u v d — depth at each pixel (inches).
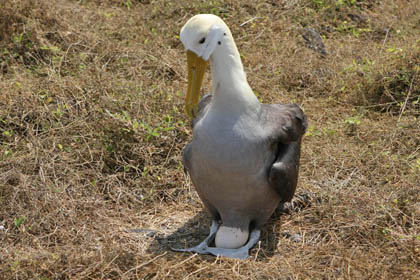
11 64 319.9
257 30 385.1
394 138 273.9
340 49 369.1
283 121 198.7
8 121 266.7
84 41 342.0
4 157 245.6
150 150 256.7
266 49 369.1
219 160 186.2
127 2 408.5
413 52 323.6
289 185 194.4
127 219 225.6
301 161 260.1
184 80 325.4
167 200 239.1
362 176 248.1
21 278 183.2
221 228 203.3
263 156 189.6
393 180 246.4
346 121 287.9
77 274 185.9
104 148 255.9
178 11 393.7
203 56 185.9
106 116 268.4
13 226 212.8
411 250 196.9
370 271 188.1
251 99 189.2
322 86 330.6
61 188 233.6
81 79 301.1
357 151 267.1
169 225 222.5
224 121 185.9
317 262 195.9
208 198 200.8
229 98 185.9
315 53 365.4
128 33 367.2
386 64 327.3
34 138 256.8
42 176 236.4
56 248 201.8
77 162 251.3
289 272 188.1
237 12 394.9
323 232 215.2
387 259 194.7
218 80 186.5
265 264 192.7
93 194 237.3
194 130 194.2
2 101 275.9
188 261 191.6
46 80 295.6
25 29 330.3
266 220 207.3
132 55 337.7
